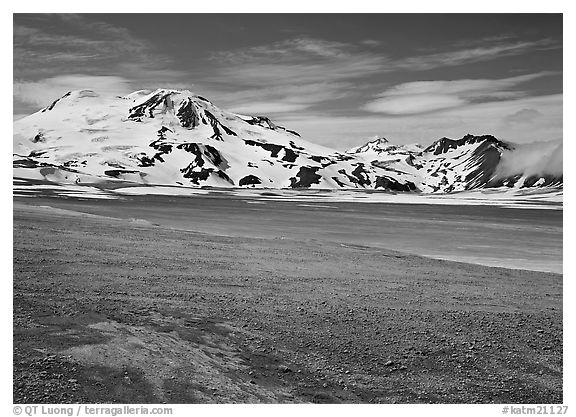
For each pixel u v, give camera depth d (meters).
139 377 9.91
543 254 32.38
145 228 29.22
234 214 63.31
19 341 10.48
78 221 29.62
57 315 11.95
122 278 15.90
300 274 18.98
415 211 87.94
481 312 15.62
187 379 10.09
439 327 14.05
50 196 72.81
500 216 76.25
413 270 21.73
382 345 12.64
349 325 13.63
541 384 11.52
